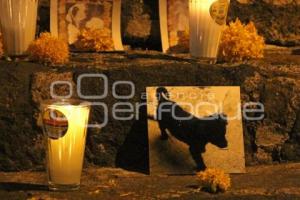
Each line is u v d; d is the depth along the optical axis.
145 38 2.52
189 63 2.08
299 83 2.04
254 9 2.57
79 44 2.35
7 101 1.90
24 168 1.91
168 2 2.48
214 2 2.08
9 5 2.04
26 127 1.91
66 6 2.41
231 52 2.15
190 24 2.14
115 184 1.78
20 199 1.62
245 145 2.00
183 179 1.84
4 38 2.08
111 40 2.39
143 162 1.96
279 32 2.59
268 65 2.13
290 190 1.72
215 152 1.92
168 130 1.92
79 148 1.69
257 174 1.91
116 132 1.95
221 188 1.70
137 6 2.52
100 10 2.44
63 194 1.67
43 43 2.02
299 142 2.04
